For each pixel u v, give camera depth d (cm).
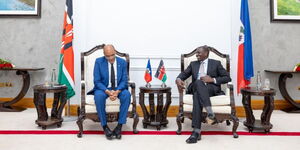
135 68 464
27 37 512
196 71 373
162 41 468
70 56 422
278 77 510
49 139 327
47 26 510
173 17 469
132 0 468
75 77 455
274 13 509
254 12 507
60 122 384
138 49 468
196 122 326
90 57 399
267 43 509
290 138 340
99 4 464
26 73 481
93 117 344
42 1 511
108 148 296
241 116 461
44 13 511
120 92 346
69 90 419
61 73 430
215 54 404
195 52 409
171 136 346
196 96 331
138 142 320
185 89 386
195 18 468
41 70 511
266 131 363
